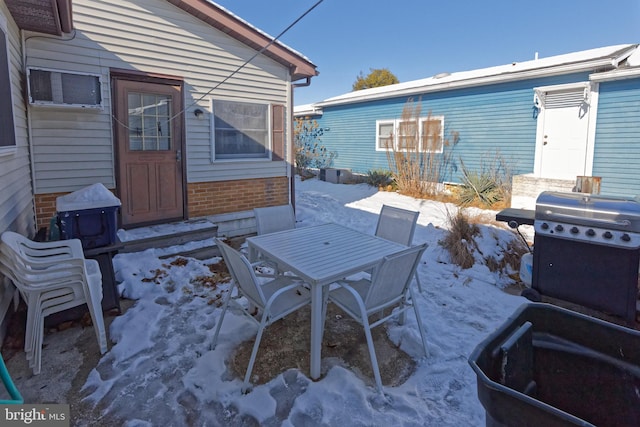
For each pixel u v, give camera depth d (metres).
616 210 3.05
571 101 7.92
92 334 2.97
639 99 7.13
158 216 5.26
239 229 6.02
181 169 5.41
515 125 8.82
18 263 2.44
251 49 5.88
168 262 4.39
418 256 2.63
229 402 2.23
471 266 4.43
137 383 2.39
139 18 4.82
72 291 2.64
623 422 1.28
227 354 2.70
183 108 5.32
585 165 7.84
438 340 2.91
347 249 3.02
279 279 3.02
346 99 12.45
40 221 4.37
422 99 10.55
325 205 8.37
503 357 1.21
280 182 6.53
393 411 2.17
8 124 3.04
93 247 3.27
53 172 4.41
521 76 8.30
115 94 4.76
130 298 3.62
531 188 7.50
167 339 2.89
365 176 11.77
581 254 3.27
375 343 2.89
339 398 2.26
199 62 5.39
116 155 4.84
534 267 3.52
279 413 2.14
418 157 10.09
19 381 2.39
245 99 5.93
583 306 3.35
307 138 14.55
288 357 2.69
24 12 3.50
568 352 1.37
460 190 9.21
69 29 3.97
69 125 4.46
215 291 3.76
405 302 2.79
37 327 2.48
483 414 2.15
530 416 0.99
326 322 3.21
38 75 4.10
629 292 3.10
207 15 5.24
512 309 3.42
